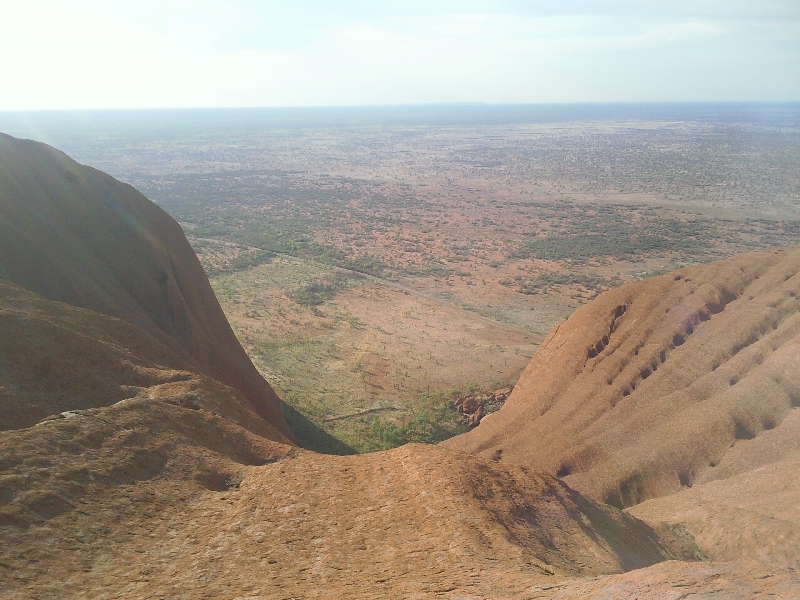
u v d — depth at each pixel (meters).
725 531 26.58
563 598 11.43
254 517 17.12
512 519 18.75
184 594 12.64
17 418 19.61
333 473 20.64
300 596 12.59
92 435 18.84
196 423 22.45
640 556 22.02
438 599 11.84
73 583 12.70
